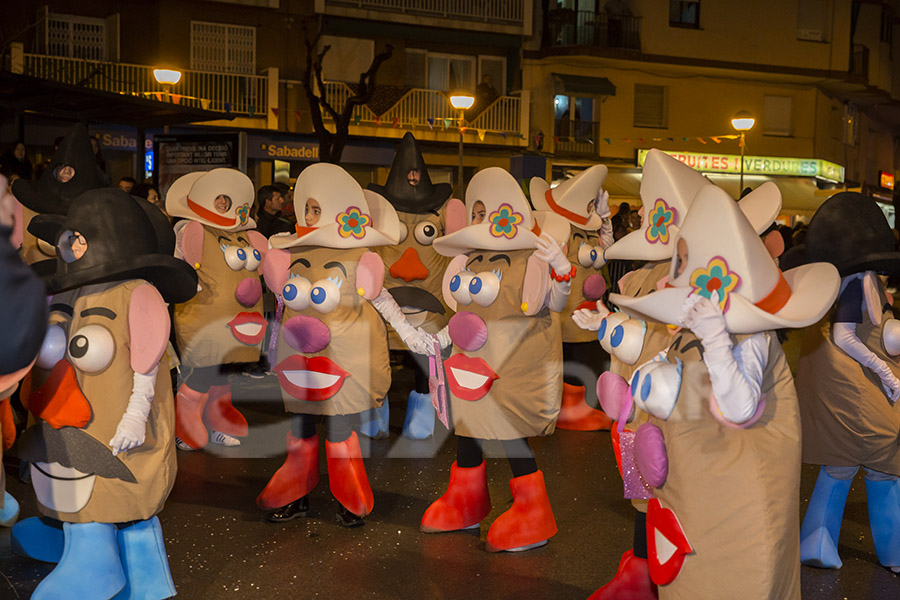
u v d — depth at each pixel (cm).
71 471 375
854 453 467
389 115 2436
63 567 380
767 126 3016
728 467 321
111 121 1166
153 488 383
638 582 407
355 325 512
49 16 2162
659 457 337
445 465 666
